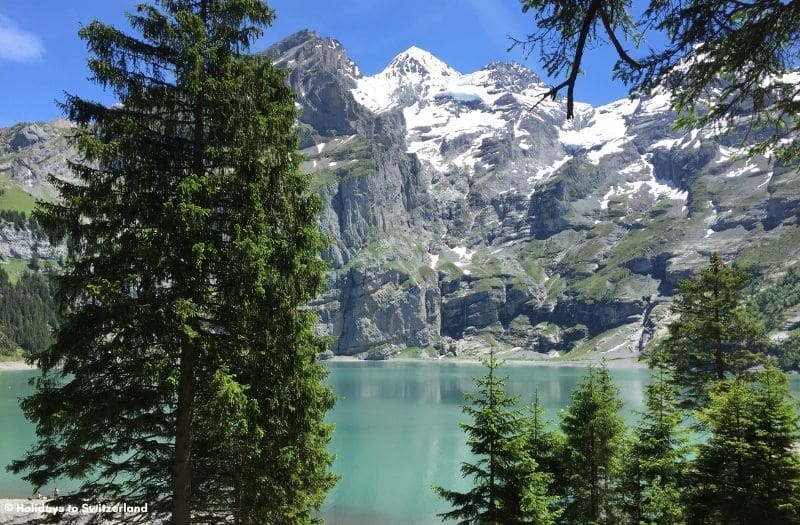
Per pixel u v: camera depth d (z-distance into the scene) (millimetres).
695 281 27594
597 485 22438
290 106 15766
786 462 16891
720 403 18922
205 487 15633
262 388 14469
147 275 13367
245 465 14508
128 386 14078
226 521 16062
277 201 15141
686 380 26547
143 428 14195
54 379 13844
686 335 26859
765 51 7508
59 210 13398
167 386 13953
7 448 64250
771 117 8070
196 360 14203
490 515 18016
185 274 13398
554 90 7574
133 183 13531
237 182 14172
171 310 13219
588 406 22750
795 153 8414
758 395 18094
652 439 21406
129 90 14031
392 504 48188
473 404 19281
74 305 13586
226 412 12875
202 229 13406
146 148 13977
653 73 7602
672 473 20672
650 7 7332
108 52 13797
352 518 44594
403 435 83250
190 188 13141
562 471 22422
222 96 13945
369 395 144375
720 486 17703
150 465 14906
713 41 7281
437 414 106875
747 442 17609
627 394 127312
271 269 14211
